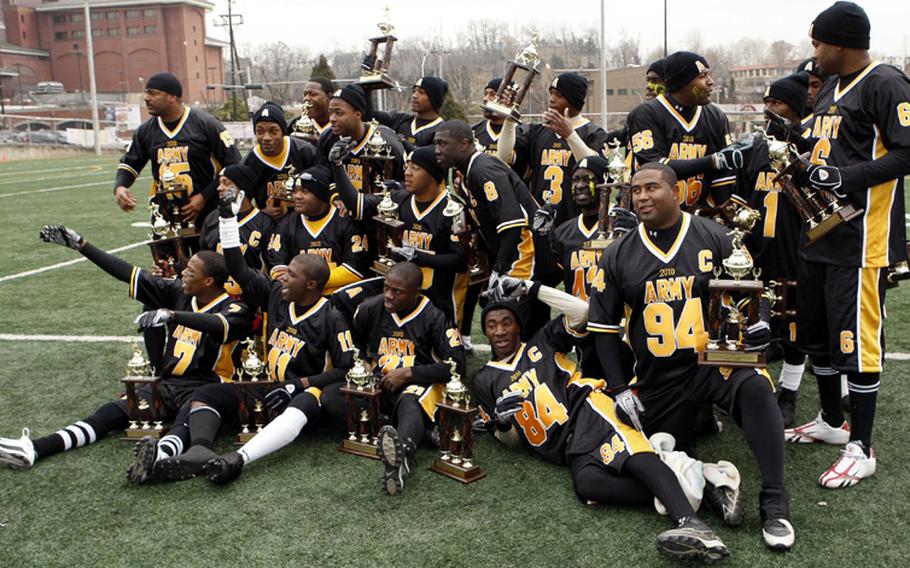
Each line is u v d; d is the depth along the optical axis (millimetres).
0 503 4012
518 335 4691
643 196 3844
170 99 6312
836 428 4539
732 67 72938
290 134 7312
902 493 3953
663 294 3887
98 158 35625
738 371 3779
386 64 6082
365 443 4531
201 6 75500
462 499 3994
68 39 76062
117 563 3469
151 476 4219
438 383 4660
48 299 8477
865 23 3906
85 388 5738
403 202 5387
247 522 3793
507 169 5113
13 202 17609
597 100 44219
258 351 5254
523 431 4461
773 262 5289
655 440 3875
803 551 3453
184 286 4988
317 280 4840
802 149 4340
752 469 4309
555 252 5293
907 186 15672
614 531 3648
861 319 4016
